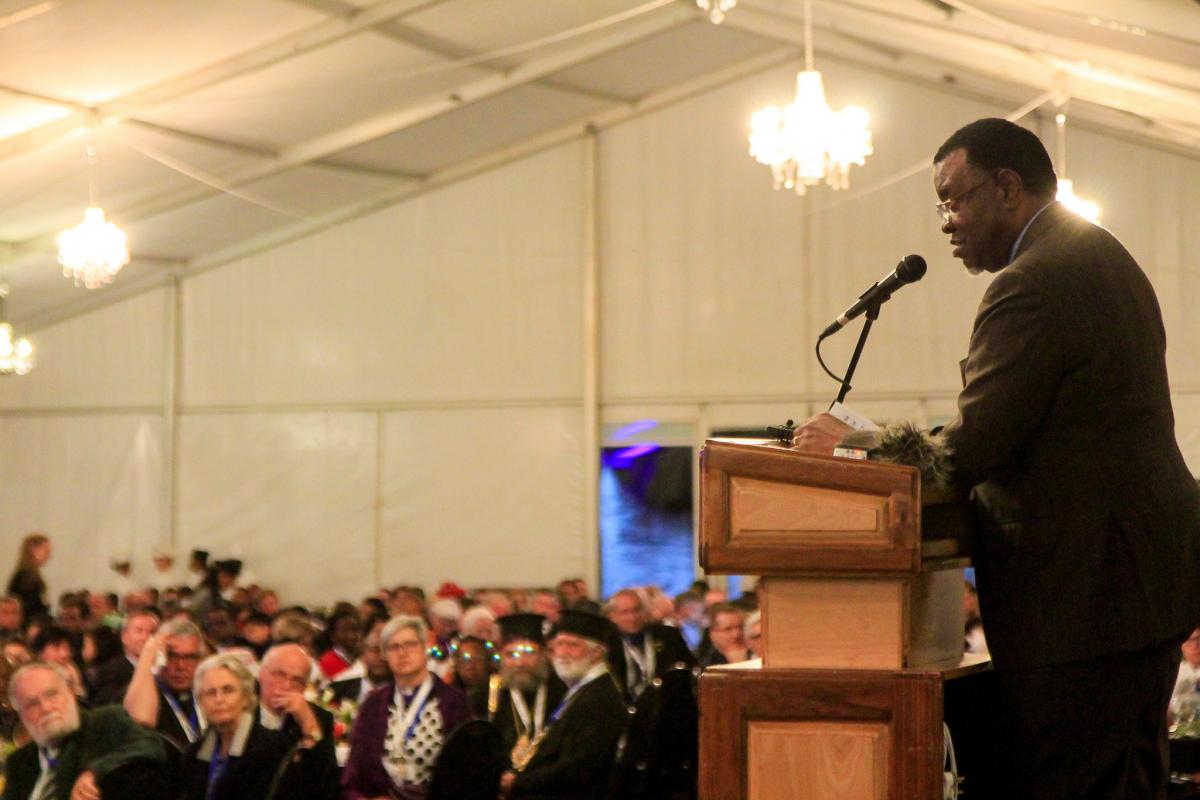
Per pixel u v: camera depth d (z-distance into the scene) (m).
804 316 14.92
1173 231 13.92
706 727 2.71
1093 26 9.44
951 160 2.87
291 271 16.33
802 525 2.67
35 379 16.97
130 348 16.69
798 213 15.01
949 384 14.41
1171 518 2.65
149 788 5.51
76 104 11.20
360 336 16.11
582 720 6.94
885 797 2.61
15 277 15.05
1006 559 2.72
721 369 15.10
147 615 8.33
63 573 16.69
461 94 13.54
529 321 15.68
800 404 14.85
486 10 11.53
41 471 16.86
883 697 2.62
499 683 7.78
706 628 10.02
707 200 15.25
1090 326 2.63
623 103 15.38
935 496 2.71
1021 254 2.75
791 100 15.01
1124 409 2.66
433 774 5.98
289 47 11.05
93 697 8.02
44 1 9.00
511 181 15.77
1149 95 11.35
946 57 13.08
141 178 13.23
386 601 13.26
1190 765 6.62
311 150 13.70
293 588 16.06
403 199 16.02
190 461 16.45
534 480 15.53
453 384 15.84
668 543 15.12
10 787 5.75
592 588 15.16
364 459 16.02
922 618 2.85
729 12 13.59
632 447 15.31
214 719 6.05
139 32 10.06
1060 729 2.64
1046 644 2.64
